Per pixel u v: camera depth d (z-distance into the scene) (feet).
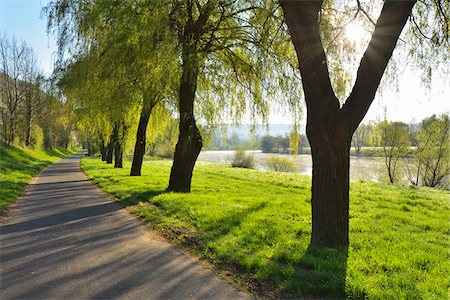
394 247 20.13
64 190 47.14
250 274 16.01
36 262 17.39
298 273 15.66
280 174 90.94
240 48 39.88
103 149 138.92
